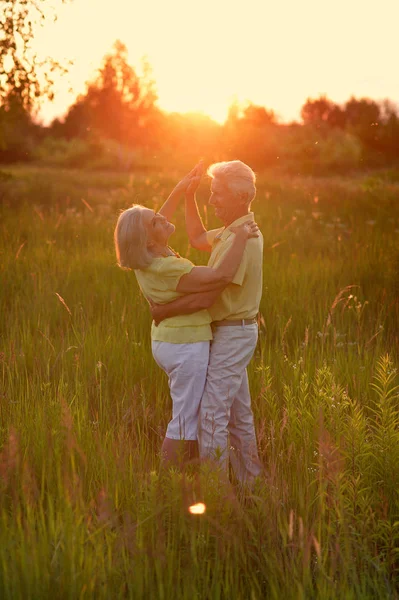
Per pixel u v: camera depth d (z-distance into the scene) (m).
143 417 4.06
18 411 3.77
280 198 17.92
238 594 2.46
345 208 15.40
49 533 2.55
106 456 3.30
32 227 10.82
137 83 52.25
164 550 2.50
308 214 14.86
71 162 48.12
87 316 5.68
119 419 3.94
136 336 5.60
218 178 3.53
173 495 2.74
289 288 6.94
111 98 51.88
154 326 3.63
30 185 17.62
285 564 2.57
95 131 52.19
